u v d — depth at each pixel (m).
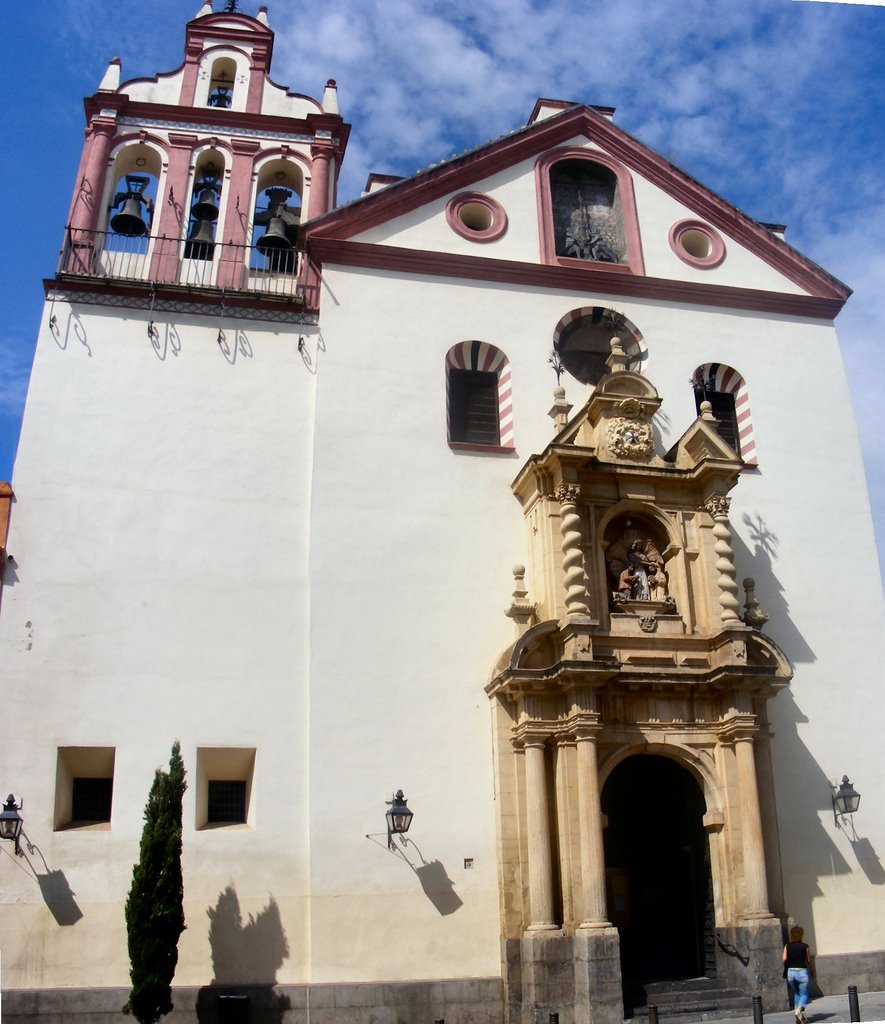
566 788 20.20
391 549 22.53
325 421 23.30
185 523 22.19
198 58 29.05
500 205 26.92
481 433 24.83
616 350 24.36
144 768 20.30
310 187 27.62
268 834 20.22
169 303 24.06
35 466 21.97
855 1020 17.38
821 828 22.36
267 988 19.08
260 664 21.39
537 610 21.97
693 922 21.80
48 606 20.97
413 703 21.42
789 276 28.08
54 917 19.09
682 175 28.42
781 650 22.27
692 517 23.36
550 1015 16.62
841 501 25.56
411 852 20.39
